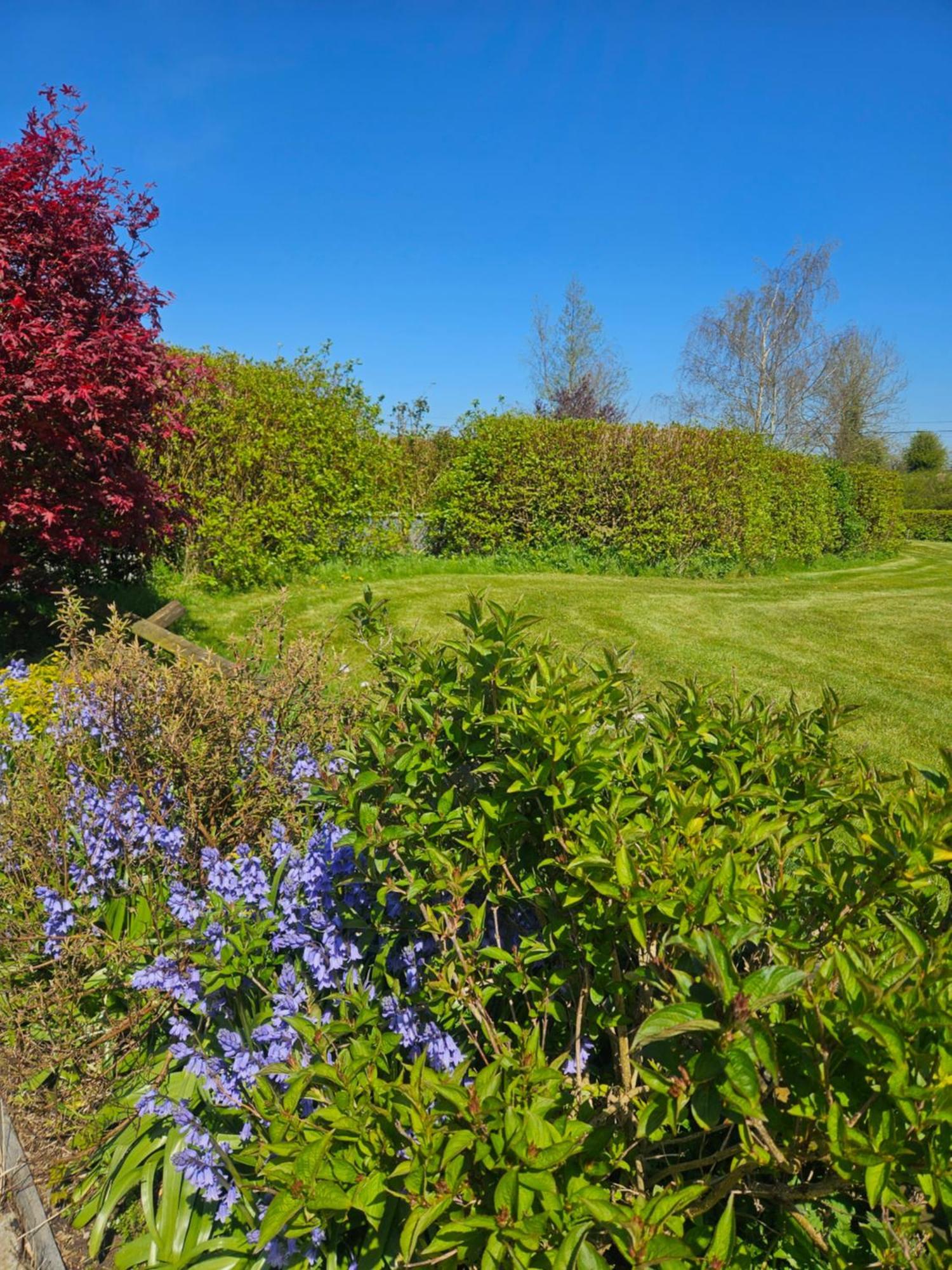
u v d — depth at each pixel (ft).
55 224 18.63
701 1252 4.29
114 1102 7.45
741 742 7.14
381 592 32.91
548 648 7.27
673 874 5.07
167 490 27.07
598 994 5.44
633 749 6.41
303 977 7.06
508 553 44.11
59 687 11.13
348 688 12.23
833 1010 4.00
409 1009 6.25
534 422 44.01
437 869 5.71
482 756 6.51
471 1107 4.24
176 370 22.54
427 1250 4.01
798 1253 5.04
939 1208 4.21
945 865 5.41
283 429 33.22
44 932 8.20
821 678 25.11
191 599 28.94
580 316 118.32
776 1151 4.03
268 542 34.19
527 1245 3.75
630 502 44.70
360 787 6.14
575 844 5.58
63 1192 7.11
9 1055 8.43
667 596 37.40
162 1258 6.43
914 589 46.91
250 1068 6.39
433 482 47.11
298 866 7.61
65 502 19.83
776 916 5.66
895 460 161.27
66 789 9.59
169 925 8.35
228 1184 6.21
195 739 9.93
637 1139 4.78
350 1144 4.71
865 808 5.96
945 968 4.09
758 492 49.67
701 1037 4.55
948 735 20.13
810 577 52.19
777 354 129.08
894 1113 3.88
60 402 17.71
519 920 6.88
